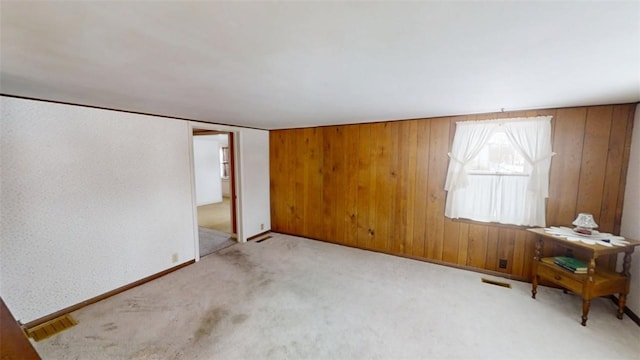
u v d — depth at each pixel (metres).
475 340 2.03
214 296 2.67
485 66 1.47
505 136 2.96
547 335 2.07
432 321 2.26
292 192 4.64
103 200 2.60
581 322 2.22
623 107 2.47
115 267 2.71
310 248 4.08
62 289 2.34
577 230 2.44
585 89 1.96
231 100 2.31
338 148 4.11
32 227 2.17
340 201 4.18
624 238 2.32
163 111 2.83
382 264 3.47
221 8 0.88
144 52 1.26
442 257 3.44
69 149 2.36
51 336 2.06
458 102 2.42
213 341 2.02
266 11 0.91
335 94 2.12
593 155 2.60
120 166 2.72
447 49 1.24
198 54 1.29
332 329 2.16
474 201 3.18
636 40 1.13
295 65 1.45
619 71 1.54
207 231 5.07
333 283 2.95
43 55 1.28
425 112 2.98
